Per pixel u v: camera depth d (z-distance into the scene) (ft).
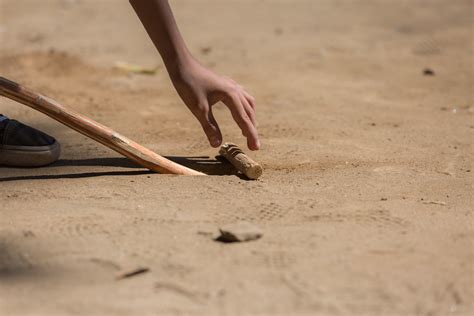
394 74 25.55
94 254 10.62
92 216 12.05
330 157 15.64
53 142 14.99
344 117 19.36
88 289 9.61
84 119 14.07
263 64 26.81
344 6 39.75
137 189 13.37
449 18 36.60
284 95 22.04
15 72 23.77
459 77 25.12
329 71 25.82
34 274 10.03
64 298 9.36
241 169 14.11
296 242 11.05
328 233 11.42
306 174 14.43
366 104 21.06
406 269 10.24
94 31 32.63
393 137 17.42
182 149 16.29
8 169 14.60
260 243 11.02
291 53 28.78
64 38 30.83
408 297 9.51
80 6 38.81
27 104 13.82
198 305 9.21
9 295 9.43
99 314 8.97
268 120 18.90
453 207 12.78
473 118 19.56
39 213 12.19
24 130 14.71
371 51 29.40
